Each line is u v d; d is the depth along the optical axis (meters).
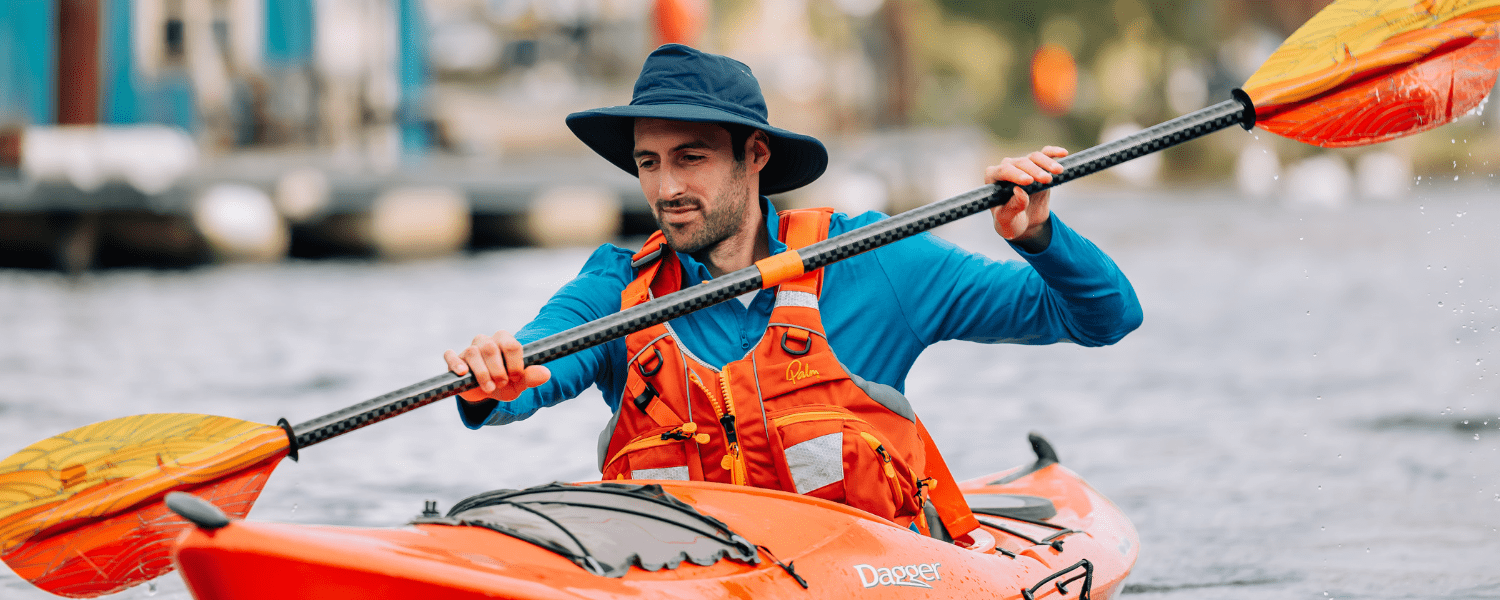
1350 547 3.85
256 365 7.57
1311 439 5.38
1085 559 2.62
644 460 2.37
